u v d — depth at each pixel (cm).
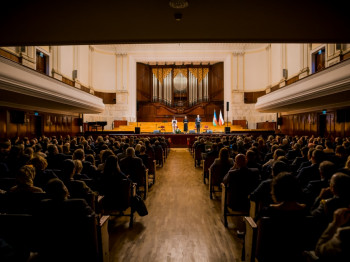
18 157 443
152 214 430
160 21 407
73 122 1697
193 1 343
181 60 2106
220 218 410
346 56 1098
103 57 2055
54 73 1407
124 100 2067
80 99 1230
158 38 482
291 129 1661
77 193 278
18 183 246
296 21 404
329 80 839
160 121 2262
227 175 364
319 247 156
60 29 434
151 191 576
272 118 1950
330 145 525
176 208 461
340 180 177
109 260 285
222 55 2080
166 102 2303
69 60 1619
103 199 362
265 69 2009
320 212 194
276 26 425
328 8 359
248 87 2070
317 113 1330
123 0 338
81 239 207
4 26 418
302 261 196
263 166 427
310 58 1409
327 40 484
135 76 2167
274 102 1334
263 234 197
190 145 1328
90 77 1938
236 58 2073
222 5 353
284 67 1714
